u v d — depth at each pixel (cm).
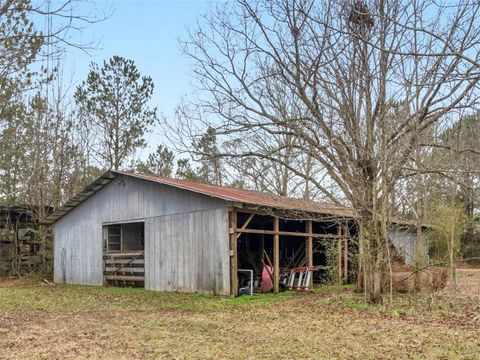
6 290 1558
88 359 618
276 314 971
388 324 840
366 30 943
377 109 994
